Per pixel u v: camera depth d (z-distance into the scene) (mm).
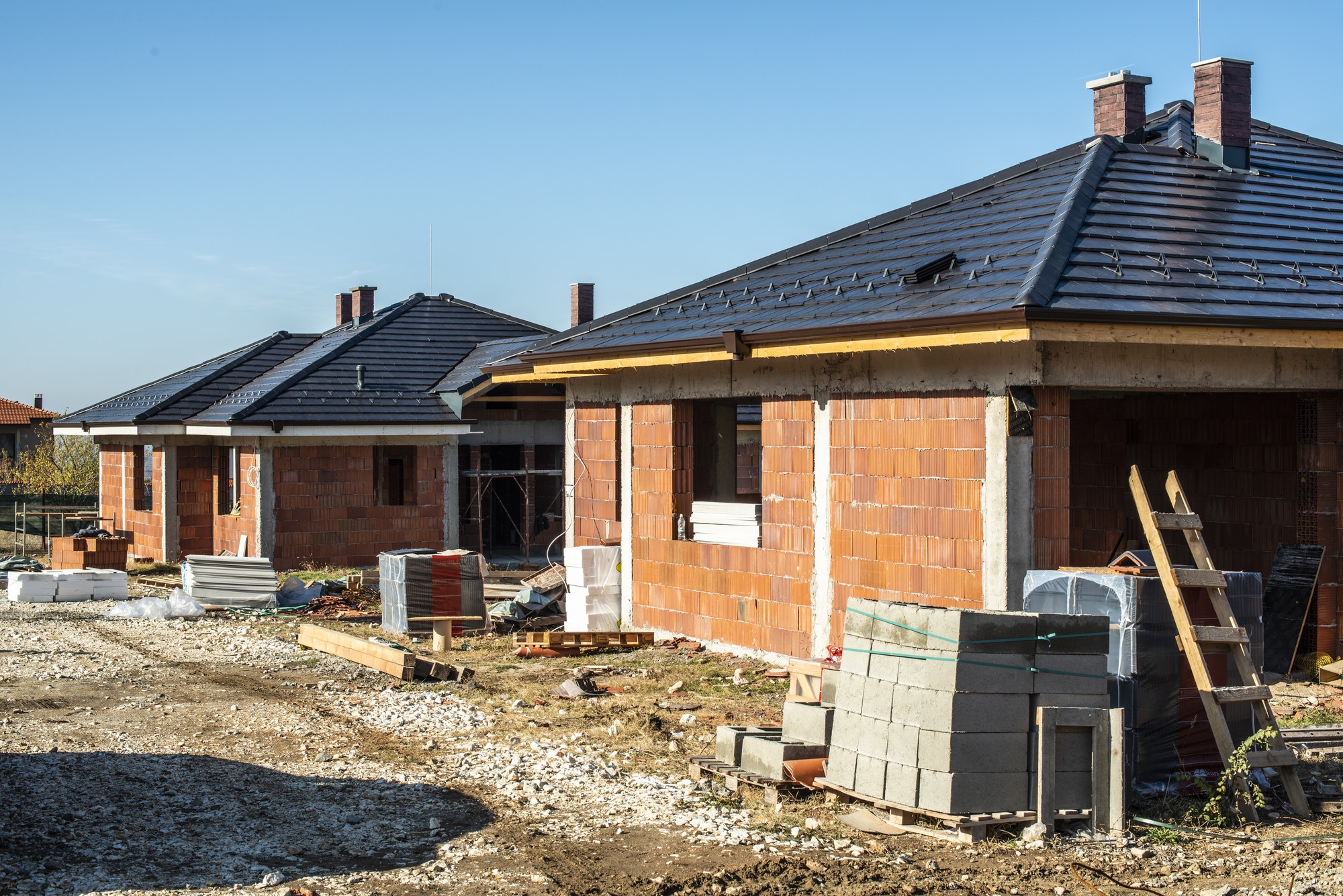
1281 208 15688
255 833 8547
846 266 16406
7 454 60750
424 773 10141
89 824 8672
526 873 7758
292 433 27781
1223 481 15617
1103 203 14477
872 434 13773
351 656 15680
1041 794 8305
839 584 14305
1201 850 8148
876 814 8727
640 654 16328
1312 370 13586
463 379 30719
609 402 19000
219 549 30516
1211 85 16953
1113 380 12281
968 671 8312
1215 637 9094
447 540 30297
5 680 14555
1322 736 10648
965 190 17562
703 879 7578
